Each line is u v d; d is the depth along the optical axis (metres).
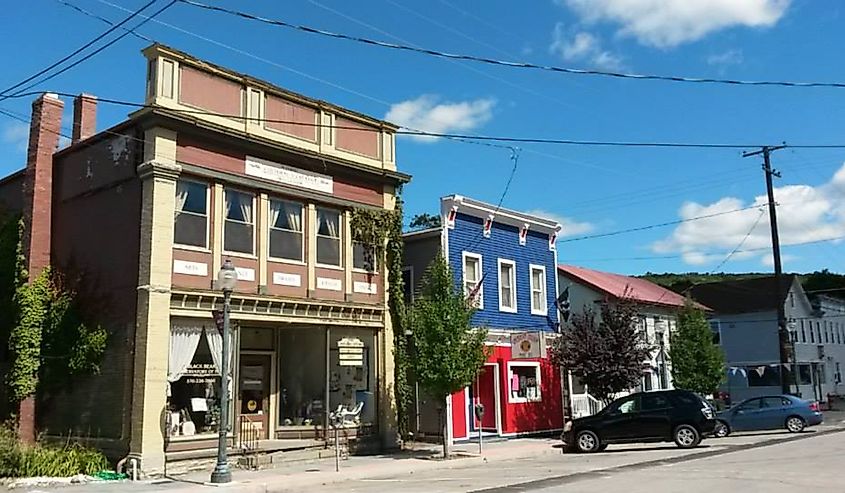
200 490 15.39
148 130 18.77
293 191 21.41
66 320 20.06
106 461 18.09
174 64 19.12
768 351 52.97
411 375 23.97
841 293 79.12
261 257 20.45
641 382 33.31
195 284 18.95
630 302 29.88
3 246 22.00
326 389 21.91
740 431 30.09
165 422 17.94
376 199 23.92
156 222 18.30
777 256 36.88
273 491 15.79
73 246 20.61
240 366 21.42
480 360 21.67
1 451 17.09
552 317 30.31
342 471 18.30
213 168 19.64
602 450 24.03
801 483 13.84
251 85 20.73
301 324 21.53
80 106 22.69
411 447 24.30
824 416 40.06
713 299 56.09
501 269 28.41
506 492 13.84
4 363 21.06
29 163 21.59
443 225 26.16
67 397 19.75
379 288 23.64
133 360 18.17
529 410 28.38
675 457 20.12
